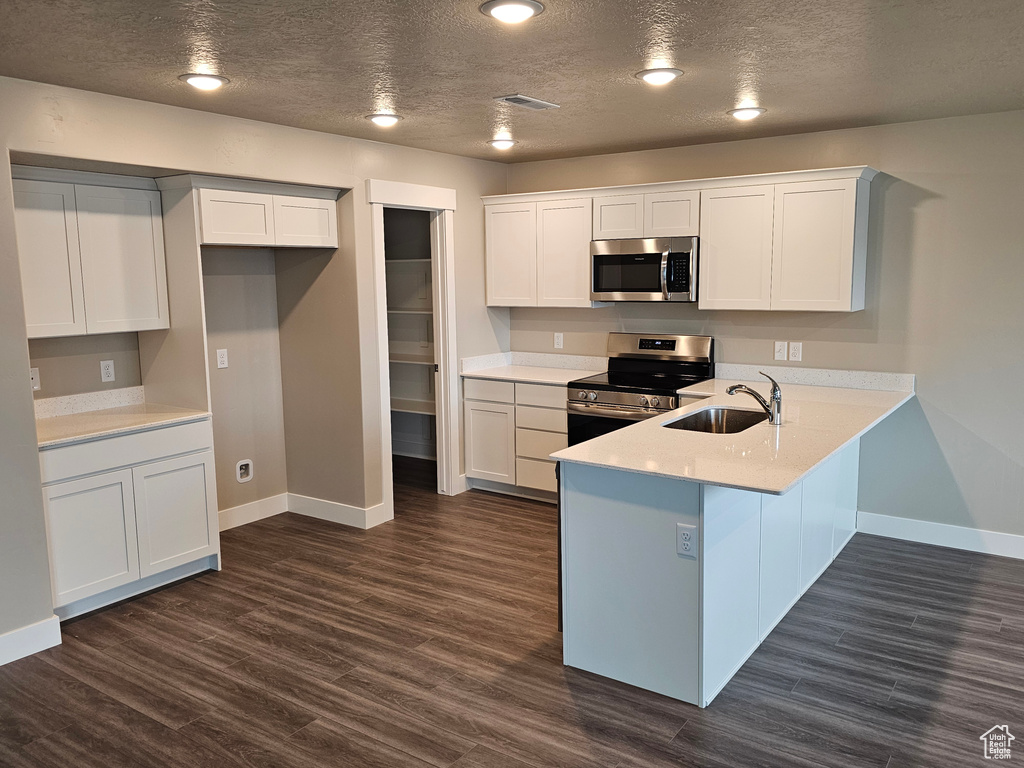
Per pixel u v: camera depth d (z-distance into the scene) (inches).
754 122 166.1
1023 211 156.4
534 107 149.5
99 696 115.0
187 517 158.4
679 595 108.6
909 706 108.6
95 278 150.3
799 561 143.8
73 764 98.7
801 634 131.3
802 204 168.4
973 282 163.3
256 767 97.2
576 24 100.3
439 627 136.7
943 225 165.0
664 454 115.5
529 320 230.2
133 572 148.9
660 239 187.2
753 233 175.6
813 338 182.9
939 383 169.6
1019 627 133.0
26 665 124.4
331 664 123.7
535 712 108.7
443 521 195.9
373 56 113.7
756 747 99.6
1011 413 162.9
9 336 122.4
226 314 187.9
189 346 161.5
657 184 186.2
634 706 109.9
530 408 206.1
